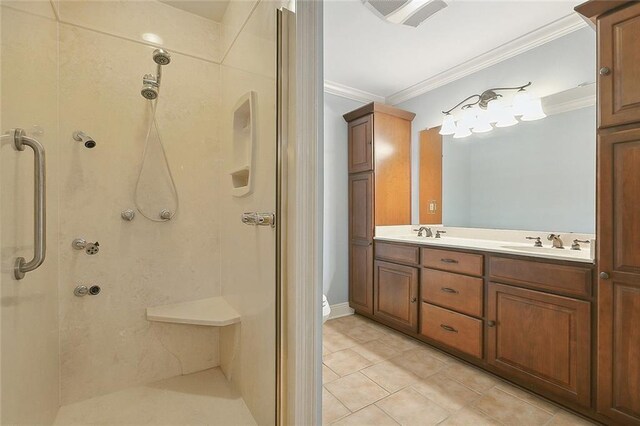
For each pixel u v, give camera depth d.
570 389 1.54
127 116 1.66
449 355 2.20
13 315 0.92
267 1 1.22
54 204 1.42
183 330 1.81
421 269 2.40
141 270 1.70
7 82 0.89
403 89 3.16
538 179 2.20
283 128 1.11
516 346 1.77
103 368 1.60
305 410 1.08
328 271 3.01
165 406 1.51
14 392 0.93
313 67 1.09
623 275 1.34
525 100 2.17
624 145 1.35
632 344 1.32
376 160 2.88
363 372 1.96
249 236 1.45
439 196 2.89
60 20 1.49
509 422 1.49
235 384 1.66
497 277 1.88
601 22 1.42
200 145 1.88
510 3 1.86
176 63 1.81
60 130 1.49
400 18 1.89
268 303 1.20
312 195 1.08
